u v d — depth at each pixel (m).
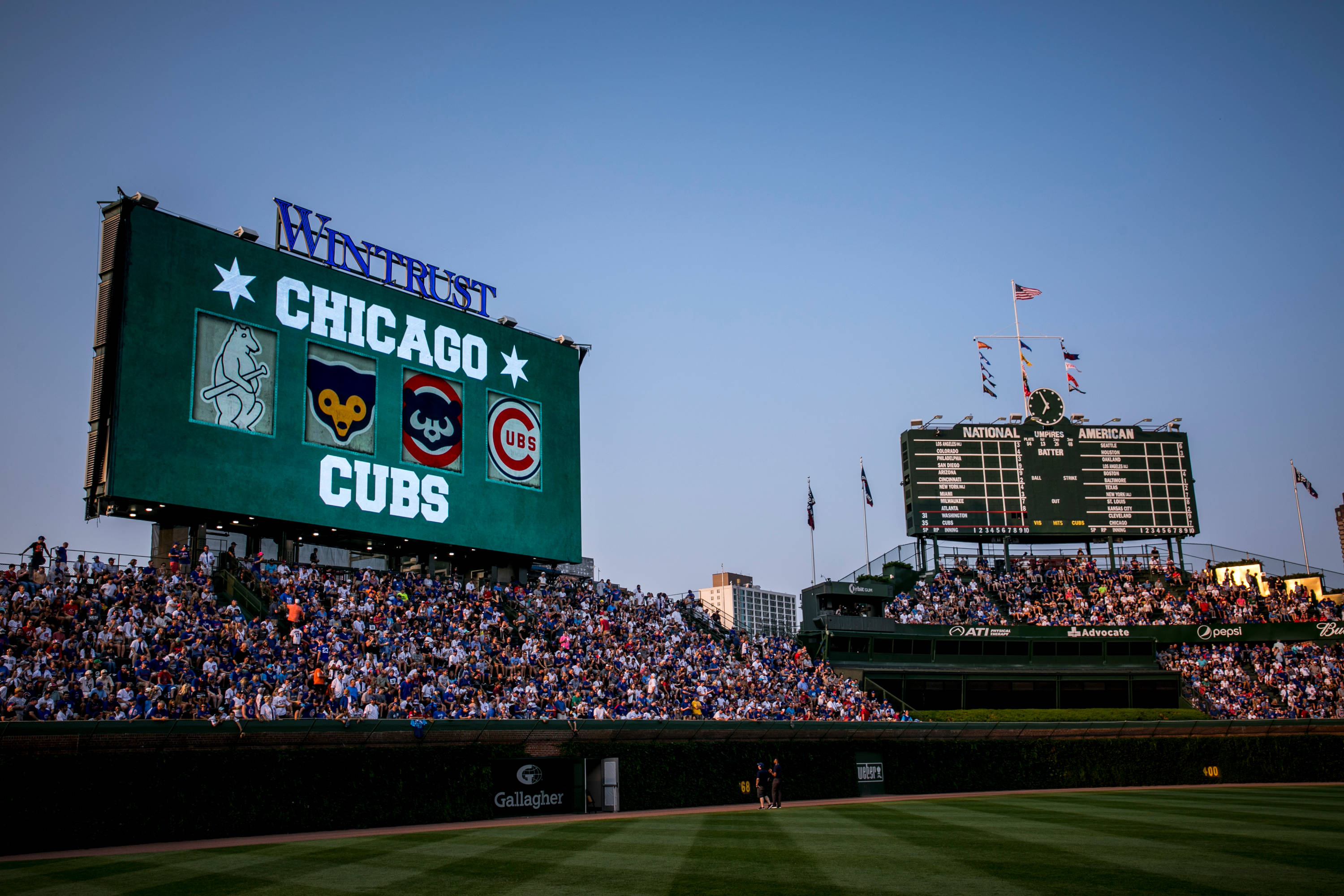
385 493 45.97
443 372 49.72
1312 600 72.31
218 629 37.66
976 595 71.75
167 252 40.00
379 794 36.19
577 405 56.56
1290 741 59.28
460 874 21.30
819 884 19.41
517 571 54.59
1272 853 23.42
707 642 59.50
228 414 40.91
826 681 61.62
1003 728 54.62
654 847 25.66
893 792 51.44
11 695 30.12
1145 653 69.81
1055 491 71.81
